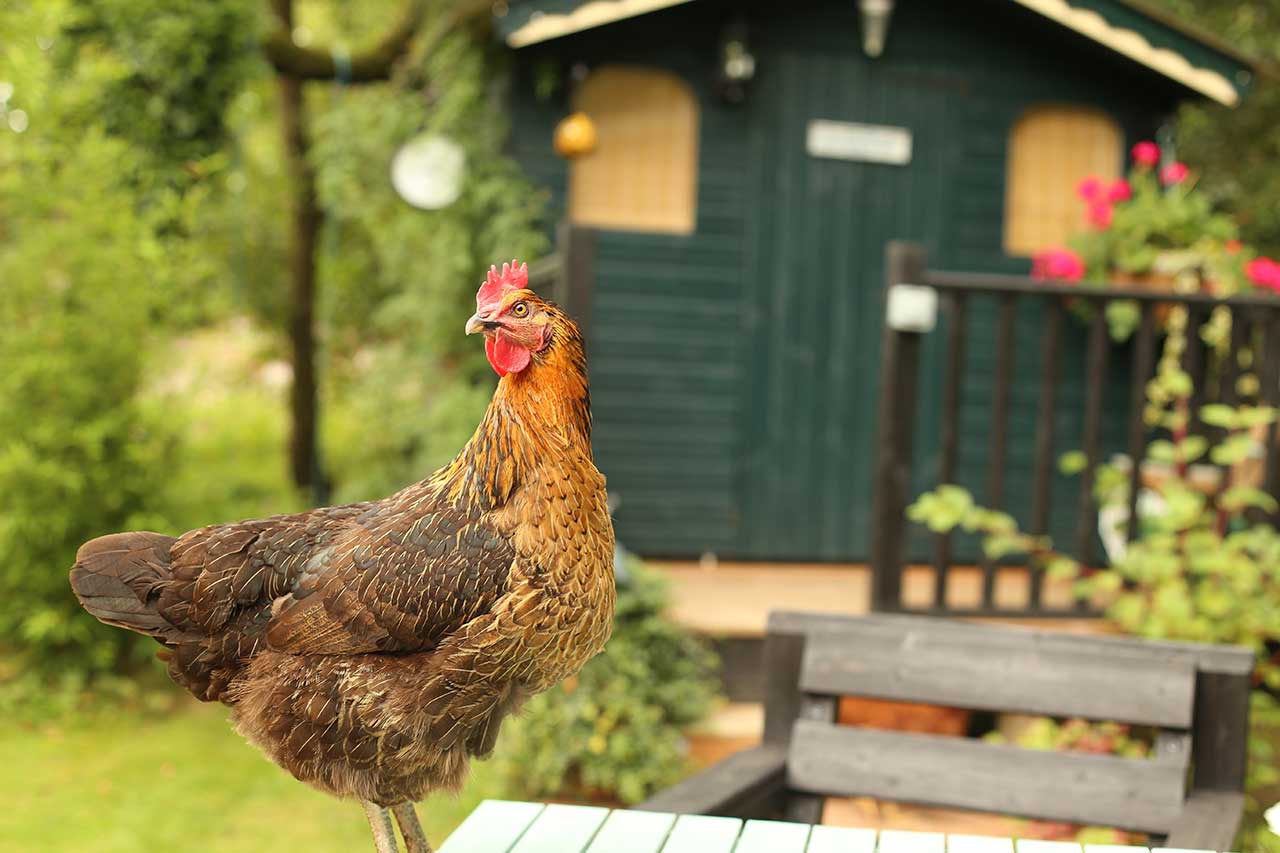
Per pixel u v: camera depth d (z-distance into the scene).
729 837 2.56
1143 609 4.83
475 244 6.64
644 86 6.53
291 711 2.33
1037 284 5.09
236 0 6.66
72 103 5.99
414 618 2.27
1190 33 6.20
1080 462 5.27
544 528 2.29
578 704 4.76
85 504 5.86
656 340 6.62
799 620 3.52
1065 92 6.80
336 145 7.58
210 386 9.99
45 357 5.61
